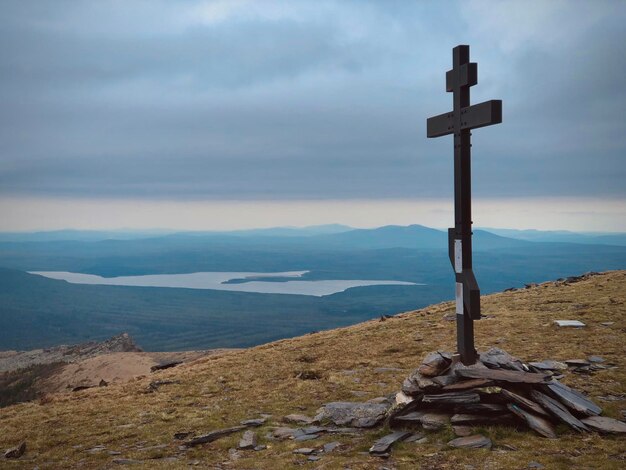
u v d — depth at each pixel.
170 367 37.69
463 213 15.98
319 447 14.66
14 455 16.88
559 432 13.69
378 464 12.78
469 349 16.03
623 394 16.84
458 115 16.05
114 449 16.62
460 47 15.92
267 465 13.62
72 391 30.31
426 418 14.76
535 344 25.38
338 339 35.03
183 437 17.25
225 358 33.88
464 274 15.95
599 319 29.73
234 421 18.44
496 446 13.08
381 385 21.36
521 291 47.16
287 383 23.73
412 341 30.81
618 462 11.67
